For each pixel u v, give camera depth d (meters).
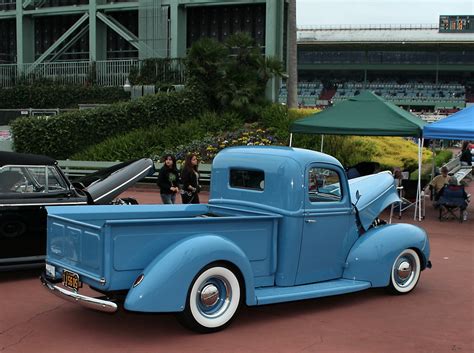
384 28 75.25
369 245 7.03
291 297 6.11
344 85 81.19
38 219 7.90
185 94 24.06
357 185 7.62
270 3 27.11
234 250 5.68
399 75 81.62
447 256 10.11
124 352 5.16
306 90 81.00
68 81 30.16
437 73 77.50
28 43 32.62
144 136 22.05
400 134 13.90
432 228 13.05
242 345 5.40
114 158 21.36
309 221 6.48
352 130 14.37
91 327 5.88
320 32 76.12
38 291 7.33
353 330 5.96
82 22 30.61
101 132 22.48
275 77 26.36
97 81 29.48
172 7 28.39
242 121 23.69
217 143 21.89
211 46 24.39
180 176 11.60
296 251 6.40
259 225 6.13
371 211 7.40
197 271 5.43
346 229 6.96
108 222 5.11
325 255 6.73
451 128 13.67
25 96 29.69
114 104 23.09
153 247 5.39
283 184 6.41
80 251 5.50
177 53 28.50
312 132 14.99
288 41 26.20
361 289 6.83
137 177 9.02
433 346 5.54
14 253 7.75
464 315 6.61
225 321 5.72
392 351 5.38
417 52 77.81
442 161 23.02
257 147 7.02
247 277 5.79
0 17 33.09
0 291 7.32
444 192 14.12
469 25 72.88
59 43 31.09
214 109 24.92
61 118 21.72
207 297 5.61
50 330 5.78
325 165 6.71
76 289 5.55
